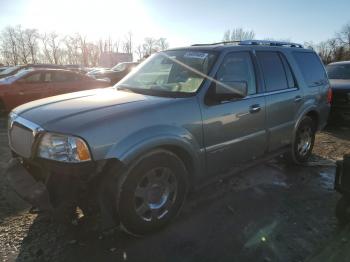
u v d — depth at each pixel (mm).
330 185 4402
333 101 7805
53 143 2613
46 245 2975
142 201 2988
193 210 3646
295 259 2801
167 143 2982
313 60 5352
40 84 9961
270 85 4273
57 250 2910
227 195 4043
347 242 3014
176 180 3186
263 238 3119
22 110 3158
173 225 3326
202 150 3363
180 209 3316
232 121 3629
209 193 4090
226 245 3010
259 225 3355
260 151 4188
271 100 4199
